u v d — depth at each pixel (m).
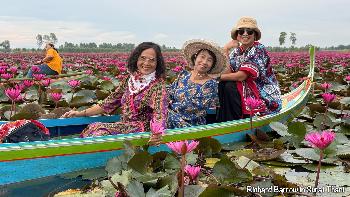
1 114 5.50
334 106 6.86
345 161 3.86
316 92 9.00
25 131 3.67
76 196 2.88
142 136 3.85
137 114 4.26
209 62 4.57
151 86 4.17
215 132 4.45
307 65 20.56
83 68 19.09
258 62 5.18
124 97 4.34
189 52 4.75
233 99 5.22
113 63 22.23
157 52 4.15
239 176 3.15
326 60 26.47
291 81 12.33
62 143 3.49
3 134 3.60
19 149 3.28
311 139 3.12
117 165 3.32
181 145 2.57
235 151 4.15
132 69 4.25
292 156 4.15
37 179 3.38
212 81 4.64
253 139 4.51
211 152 3.99
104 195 2.84
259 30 5.20
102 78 11.61
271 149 4.21
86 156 3.61
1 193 3.12
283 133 4.66
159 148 3.96
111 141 3.71
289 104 6.25
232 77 5.15
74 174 3.50
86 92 7.12
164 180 2.83
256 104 4.50
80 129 4.75
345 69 16.83
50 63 12.19
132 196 2.57
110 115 4.90
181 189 2.63
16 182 3.29
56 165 3.47
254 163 3.60
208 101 4.63
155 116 4.07
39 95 7.43
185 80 4.73
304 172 3.70
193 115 4.66
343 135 4.52
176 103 4.66
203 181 3.21
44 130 3.88
